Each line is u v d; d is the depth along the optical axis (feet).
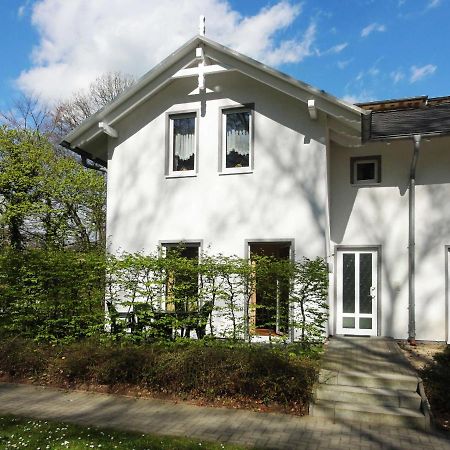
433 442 19.62
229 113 40.60
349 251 41.29
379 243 40.42
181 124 42.34
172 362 26.25
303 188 37.42
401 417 21.63
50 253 35.04
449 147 39.14
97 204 71.77
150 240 41.47
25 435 19.43
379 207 40.63
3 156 62.75
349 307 40.88
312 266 29.76
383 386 24.76
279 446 18.93
